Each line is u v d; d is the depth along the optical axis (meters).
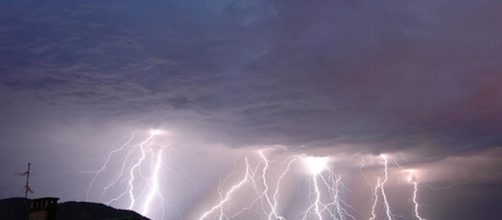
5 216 40.12
